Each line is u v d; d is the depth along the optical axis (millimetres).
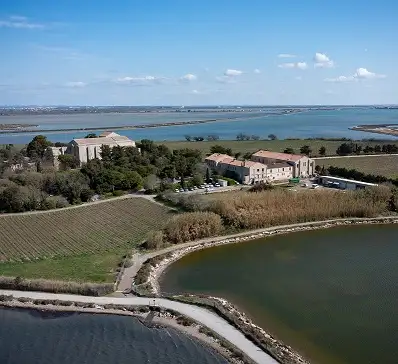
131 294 69125
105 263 82625
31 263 82625
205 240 96688
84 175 134625
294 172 159625
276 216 106625
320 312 64562
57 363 52438
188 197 117500
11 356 54000
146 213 113750
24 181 129250
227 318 61031
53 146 199625
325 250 92000
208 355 52906
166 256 87562
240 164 149750
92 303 66000
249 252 91188
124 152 165375
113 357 53188
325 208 112062
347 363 51469
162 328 59469
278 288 73312
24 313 64188
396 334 58312
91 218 110688
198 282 76250
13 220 108625
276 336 57656
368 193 117812
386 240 98375
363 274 79000
